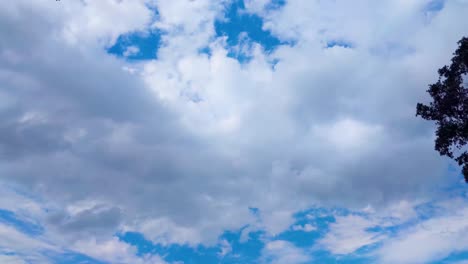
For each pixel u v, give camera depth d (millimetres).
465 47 20234
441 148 21266
